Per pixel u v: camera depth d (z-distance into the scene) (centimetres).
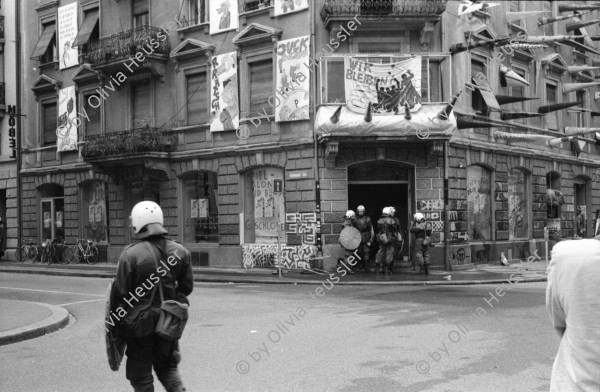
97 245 2847
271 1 2281
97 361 823
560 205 2931
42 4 3092
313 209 2158
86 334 1045
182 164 2519
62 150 2981
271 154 2275
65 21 2986
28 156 3181
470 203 2411
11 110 3181
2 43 3266
